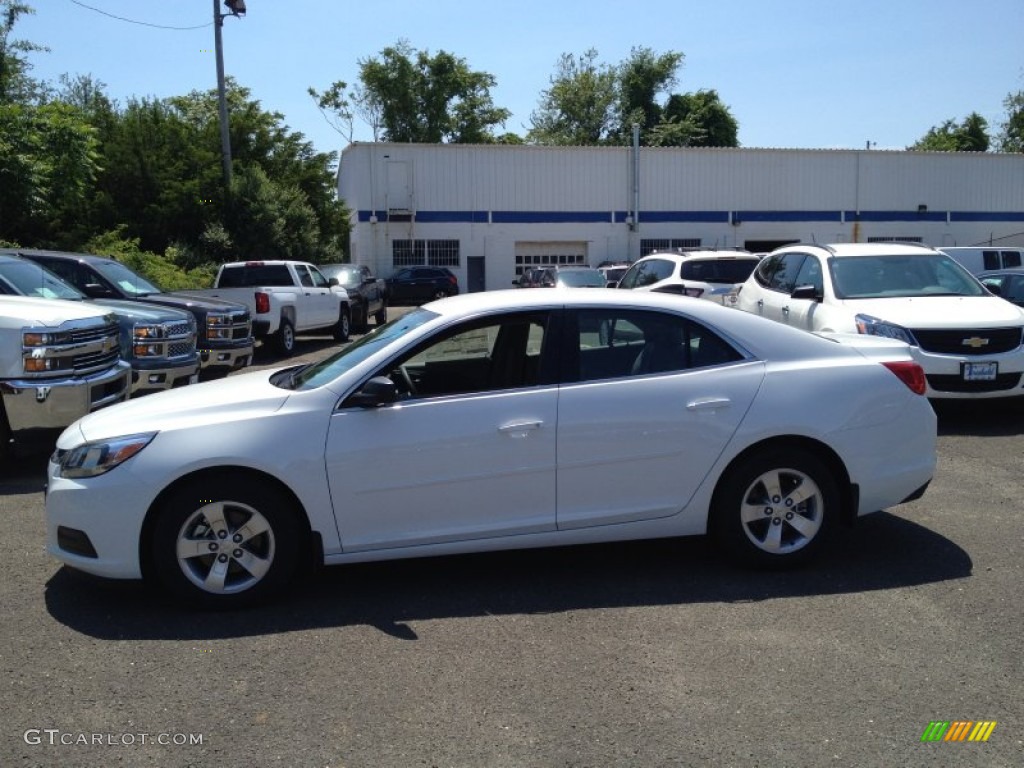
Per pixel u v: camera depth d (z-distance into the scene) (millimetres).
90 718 3619
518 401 4844
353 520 4715
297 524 4707
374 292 25812
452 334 4969
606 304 5102
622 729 3506
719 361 5105
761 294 11883
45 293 9797
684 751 3350
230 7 27062
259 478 4641
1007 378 8844
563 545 5051
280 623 4527
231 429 4609
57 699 3771
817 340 5320
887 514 6273
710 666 4020
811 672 3959
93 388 8023
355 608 4719
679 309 5156
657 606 4703
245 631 4438
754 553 5094
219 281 18266
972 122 71125
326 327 21547
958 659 4074
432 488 4762
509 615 4605
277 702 3734
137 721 3594
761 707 3664
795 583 5000
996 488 6906
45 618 4617
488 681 3902
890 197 45188
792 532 5152
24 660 4133
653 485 4969
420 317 5273
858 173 44781
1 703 3742
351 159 41656
